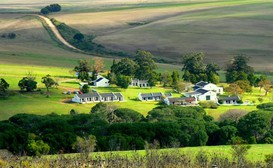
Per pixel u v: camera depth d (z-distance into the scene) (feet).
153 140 527.81
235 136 564.30
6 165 309.42
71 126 563.07
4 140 493.77
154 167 318.45
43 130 554.87
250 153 389.19
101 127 552.82
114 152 392.47
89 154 371.56
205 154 373.20
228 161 342.64
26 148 477.36
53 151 481.87
